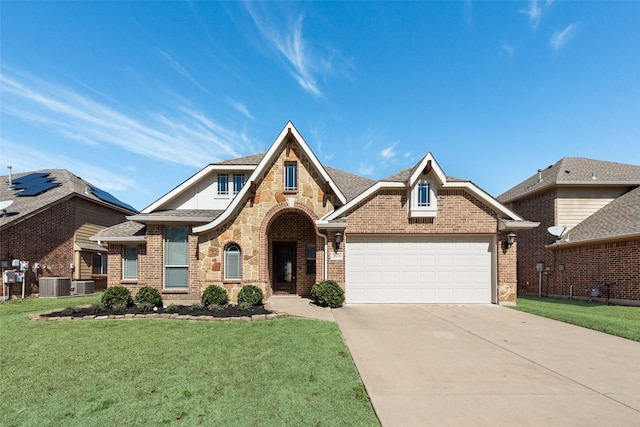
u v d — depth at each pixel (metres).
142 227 17.00
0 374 5.87
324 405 4.87
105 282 24.67
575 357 7.16
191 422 4.38
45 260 19.81
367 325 9.95
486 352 7.45
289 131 14.46
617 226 16.41
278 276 16.86
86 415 4.55
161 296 13.86
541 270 20.83
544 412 4.77
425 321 10.55
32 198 20.92
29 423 4.36
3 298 17.31
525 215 23.09
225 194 16.73
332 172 19.97
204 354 6.92
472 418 4.59
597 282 16.78
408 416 4.62
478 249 13.97
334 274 13.55
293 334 8.51
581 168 21.50
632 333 8.98
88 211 23.33
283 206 14.45
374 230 13.77
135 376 5.79
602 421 4.54
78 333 8.54
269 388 5.36
